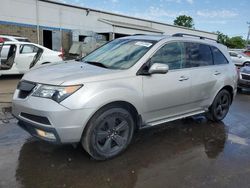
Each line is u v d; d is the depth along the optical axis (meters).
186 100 5.04
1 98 7.38
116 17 31.36
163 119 4.80
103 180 3.57
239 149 4.77
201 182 3.64
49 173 3.65
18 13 23.16
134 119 4.35
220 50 5.99
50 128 3.56
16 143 4.45
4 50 10.78
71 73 3.94
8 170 3.65
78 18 27.52
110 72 4.04
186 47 5.13
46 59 11.61
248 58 23.30
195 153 4.51
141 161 4.11
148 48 4.56
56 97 3.57
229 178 3.77
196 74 5.16
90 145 3.81
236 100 9.20
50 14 25.33
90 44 22.70
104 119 3.87
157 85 4.44
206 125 5.95
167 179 3.67
